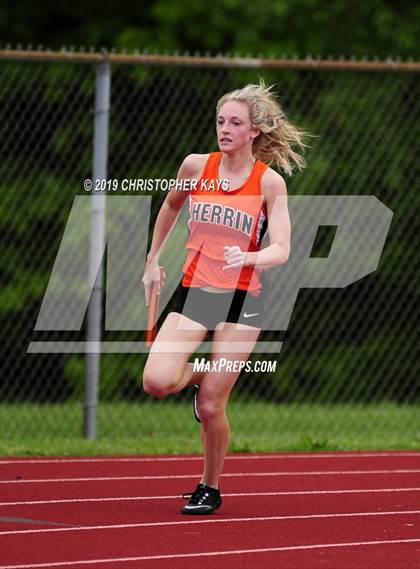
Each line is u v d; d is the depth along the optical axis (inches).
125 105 1526.8
